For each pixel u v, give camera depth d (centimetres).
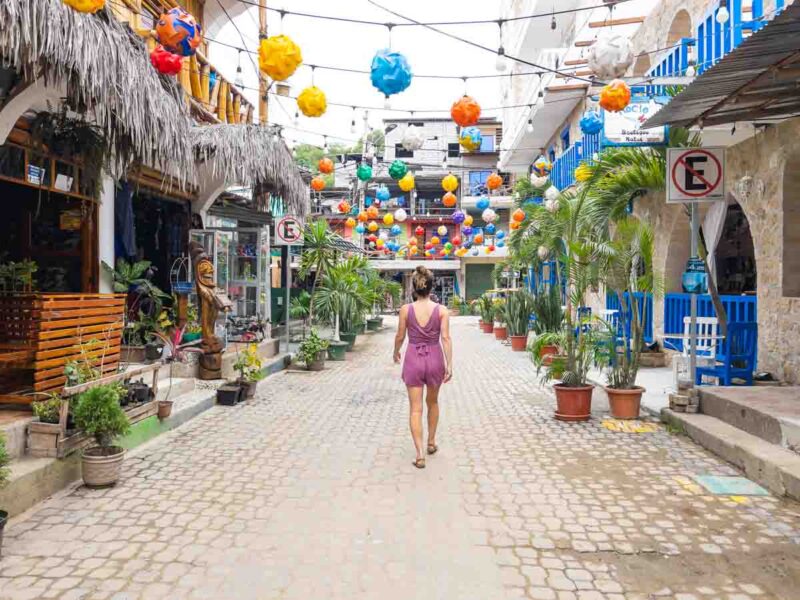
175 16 436
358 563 368
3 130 567
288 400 882
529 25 1872
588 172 972
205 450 612
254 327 1240
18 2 416
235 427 710
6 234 870
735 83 539
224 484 510
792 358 765
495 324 1967
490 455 597
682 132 791
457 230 3825
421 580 347
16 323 540
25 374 608
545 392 950
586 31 1427
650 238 730
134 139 595
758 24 697
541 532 413
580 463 569
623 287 756
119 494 485
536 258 1516
